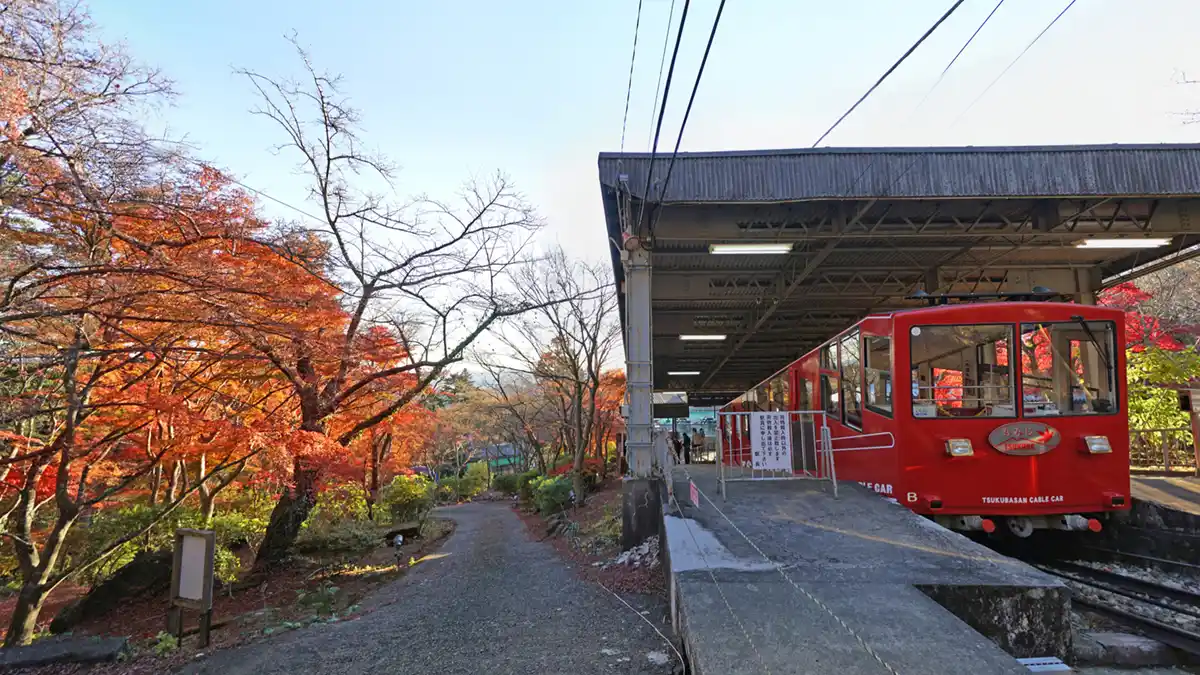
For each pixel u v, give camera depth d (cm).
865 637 363
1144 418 1547
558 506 2439
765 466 830
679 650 494
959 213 1343
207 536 744
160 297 769
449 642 646
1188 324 1814
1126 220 1323
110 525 1327
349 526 1600
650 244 1186
